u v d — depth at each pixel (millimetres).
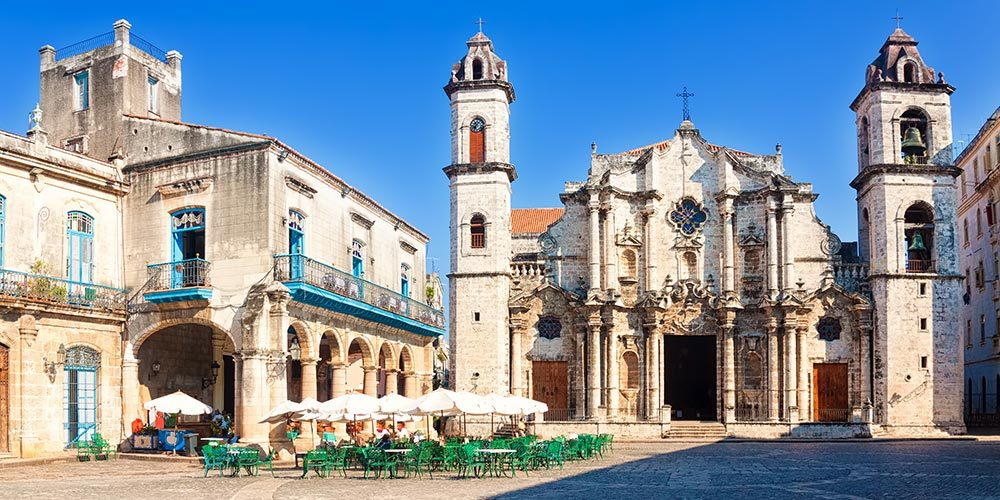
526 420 54031
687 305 56906
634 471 32094
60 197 37406
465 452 30359
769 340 55781
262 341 36656
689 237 57875
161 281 38656
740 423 52406
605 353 56125
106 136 41406
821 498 24016
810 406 55500
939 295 53688
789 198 56156
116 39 42000
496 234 55500
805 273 56438
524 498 24078
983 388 64812
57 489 25984
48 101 43219
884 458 37469
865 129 58281
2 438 34188
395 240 53719
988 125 63312
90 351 38188
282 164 38812
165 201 39531
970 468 32438
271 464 32125
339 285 41188
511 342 56844
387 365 49812
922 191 54438
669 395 62219
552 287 57125
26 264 35719
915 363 53156
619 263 57875
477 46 57719
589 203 57625
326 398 49812
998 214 61438
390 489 26172
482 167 55844
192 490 25719
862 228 58188
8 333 34438
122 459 36750
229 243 37875
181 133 39719
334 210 44156
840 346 55594
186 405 36125
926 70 55938
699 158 58781
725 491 25828
